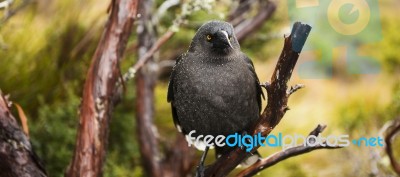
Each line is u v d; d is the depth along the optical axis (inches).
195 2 315.9
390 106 430.9
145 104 395.9
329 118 482.9
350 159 427.5
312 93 533.3
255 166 251.6
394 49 530.0
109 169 377.4
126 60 425.7
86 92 275.3
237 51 261.7
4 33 402.0
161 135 432.5
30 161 255.0
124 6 277.9
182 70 260.2
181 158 390.9
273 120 227.8
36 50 415.2
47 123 382.3
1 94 259.6
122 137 415.2
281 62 210.8
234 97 255.4
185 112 264.5
